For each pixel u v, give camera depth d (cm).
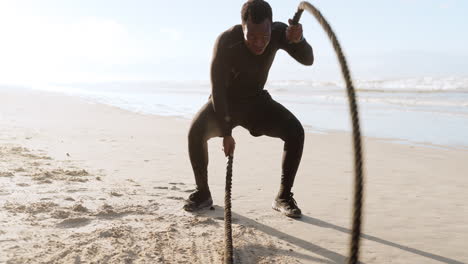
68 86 3981
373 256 299
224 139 330
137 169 538
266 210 389
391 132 979
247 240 315
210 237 318
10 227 320
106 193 421
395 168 596
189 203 381
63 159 580
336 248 307
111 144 721
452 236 338
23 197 393
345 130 1009
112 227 327
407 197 448
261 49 320
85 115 1221
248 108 369
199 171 381
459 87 2897
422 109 1552
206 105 378
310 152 719
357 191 111
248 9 312
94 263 269
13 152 600
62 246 291
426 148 766
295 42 316
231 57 344
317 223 360
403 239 331
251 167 574
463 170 585
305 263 282
